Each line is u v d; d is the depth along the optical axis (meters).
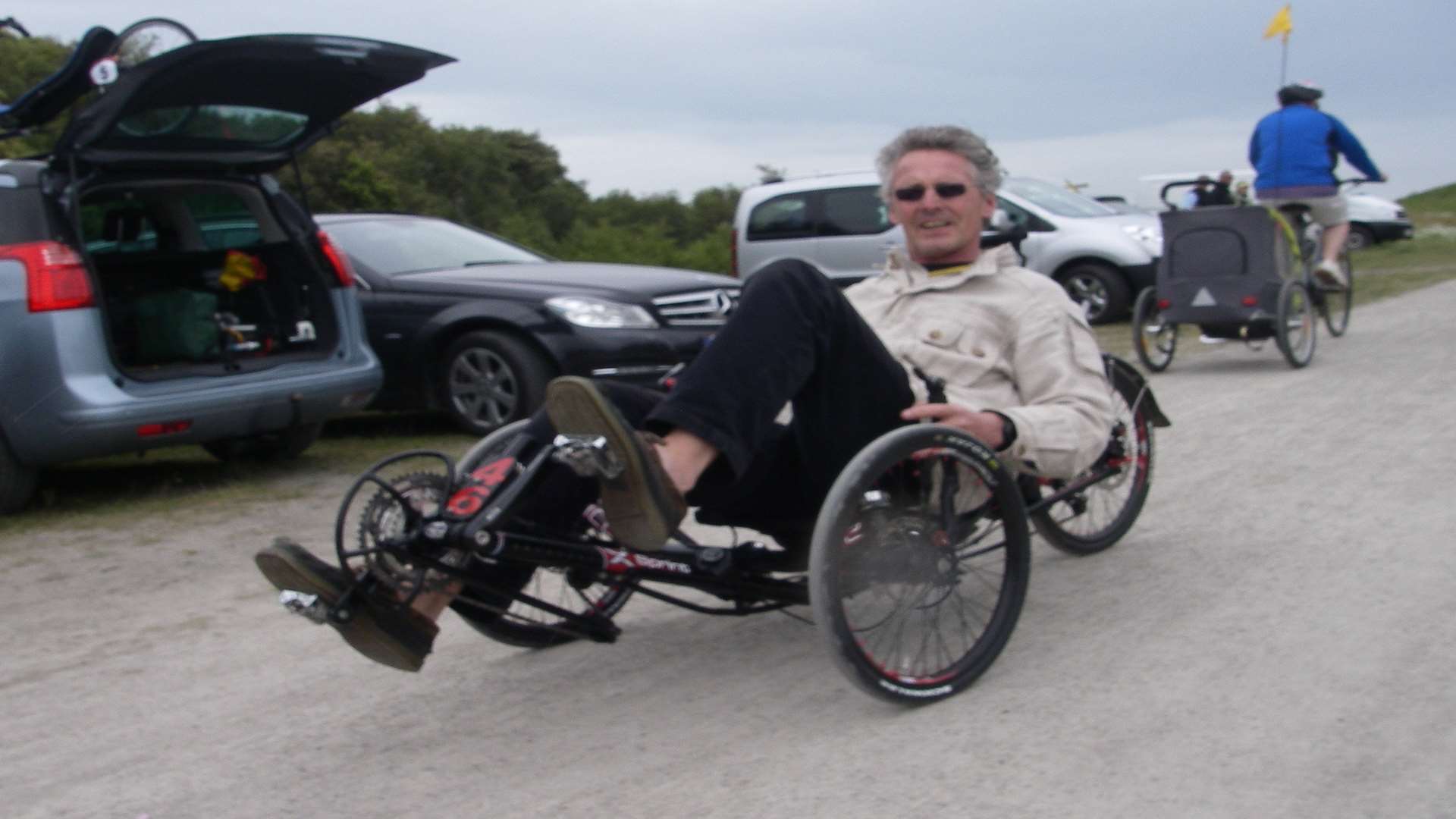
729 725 3.26
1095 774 2.83
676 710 3.39
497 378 7.86
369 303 8.13
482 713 3.45
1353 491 5.16
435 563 3.04
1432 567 4.12
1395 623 3.64
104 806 3.01
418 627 3.12
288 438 7.30
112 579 5.01
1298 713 3.08
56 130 8.57
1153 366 9.33
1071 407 3.56
